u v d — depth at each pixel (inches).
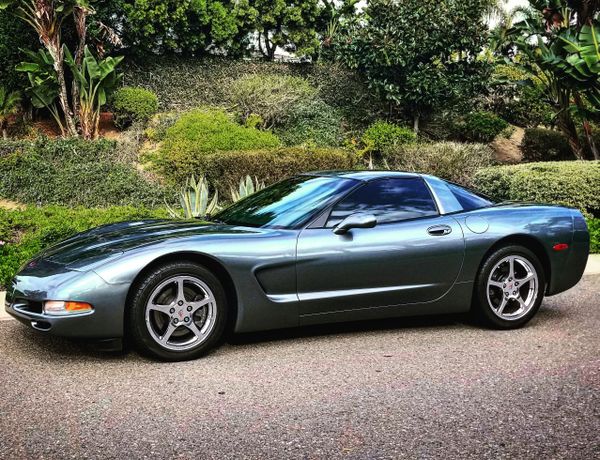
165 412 149.0
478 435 137.0
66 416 146.3
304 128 861.2
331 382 170.4
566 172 436.8
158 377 173.0
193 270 185.0
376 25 869.2
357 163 636.1
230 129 718.5
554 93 695.1
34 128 793.6
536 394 161.8
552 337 216.1
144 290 180.1
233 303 193.3
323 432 138.3
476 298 220.7
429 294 213.5
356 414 148.5
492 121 901.8
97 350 195.8
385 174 220.5
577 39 608.1
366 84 925.2
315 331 221.1
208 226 204.2
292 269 195.2
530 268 225.9
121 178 607.2
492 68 853.8
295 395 160.7
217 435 136.4
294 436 136.1
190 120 721.6
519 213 228.4
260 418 145.8
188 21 984.3
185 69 969.5
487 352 198.4
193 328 187.2
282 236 196.5
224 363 185.6
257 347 201.8
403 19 840.9
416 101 848.9
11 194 586.2
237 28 1013.8
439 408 152.4
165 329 187.5
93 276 176.1
